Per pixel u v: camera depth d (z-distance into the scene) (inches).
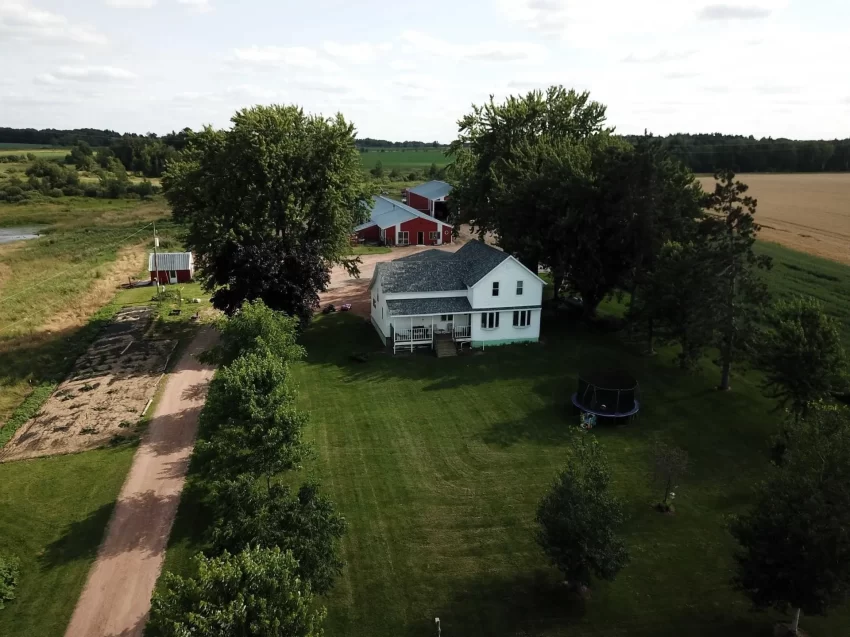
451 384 1562.5
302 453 909.2
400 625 817.5
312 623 589.9
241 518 789.9
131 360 1750.7
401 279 1825.8
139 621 826.8
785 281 2411.4
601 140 2057.1
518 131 2461.9
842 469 710.5
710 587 887.7
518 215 1939.0
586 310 2020.2
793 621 802.8
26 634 804.0
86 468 1187.3
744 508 1063.6
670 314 1550.2
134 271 2819.9
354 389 1537.9
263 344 1186.6
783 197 4542.3
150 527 1015.6
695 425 1354.6
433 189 4104.3
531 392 1514.5
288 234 1939.0
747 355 1448.1
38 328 2014.0
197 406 1461.6
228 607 540.7
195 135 1967.3
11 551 957.8
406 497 1098.1
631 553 956.0
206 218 1863.9
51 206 5098.4
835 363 1185.4
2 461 1218.0
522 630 810.2
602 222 1786.4
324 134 1985.7
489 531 1005.8
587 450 845.8
